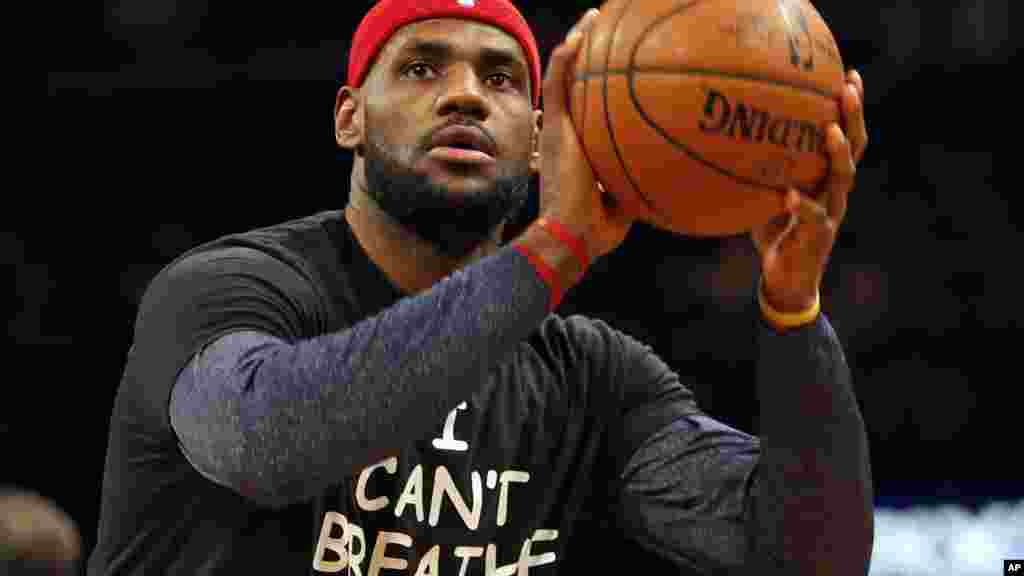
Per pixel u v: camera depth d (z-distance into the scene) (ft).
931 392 36.73
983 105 41.55
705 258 39.68
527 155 11.42
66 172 42.22
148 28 43.50
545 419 11.65
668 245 39.78
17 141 42.04
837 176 9.60
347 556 10.63
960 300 39.40
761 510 10.85
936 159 41.60
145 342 10.30
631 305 39.27
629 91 9.37
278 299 10.41
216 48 43.27
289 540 10.48
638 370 12.41
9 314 39.68
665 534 11.75
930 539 30.86
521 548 11.32
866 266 40.11
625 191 9.67
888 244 40.57
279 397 8.93
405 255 11.46
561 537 11.66
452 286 9.18
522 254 9.36
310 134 42.45
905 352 38.19
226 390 9.20
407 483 10.89
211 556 10.37
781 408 10.47
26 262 40.93
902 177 41.63
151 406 10.05
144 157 42.42
